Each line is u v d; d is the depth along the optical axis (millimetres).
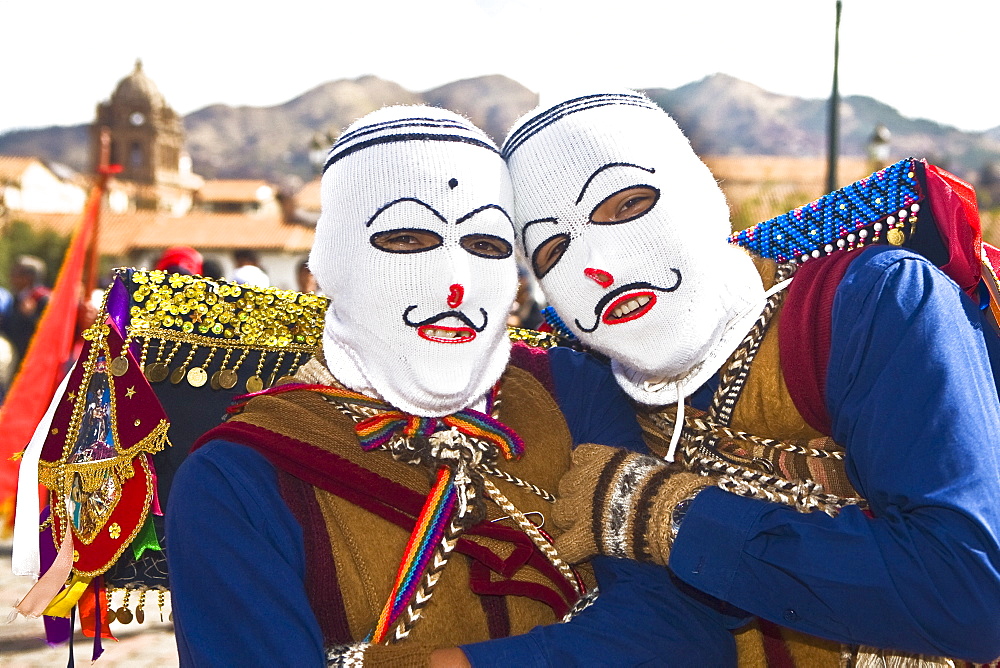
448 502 1551
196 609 1426
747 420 1583
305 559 1509
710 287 1560
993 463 1316
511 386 1710
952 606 1286
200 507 1456
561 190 1581
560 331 1953
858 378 1420
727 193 1739
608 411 1745
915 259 1482
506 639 1478
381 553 1538
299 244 39094
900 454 1342
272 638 1392
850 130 89188
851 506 1421
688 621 1539
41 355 3924
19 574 1821
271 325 1881
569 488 1581
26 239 46156
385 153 1546
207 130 191250
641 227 1549
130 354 1774
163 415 1765
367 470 1548
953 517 1289
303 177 171875
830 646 1594
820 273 1545
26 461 1822
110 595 1894
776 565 1402
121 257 40750
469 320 1553
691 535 1451
